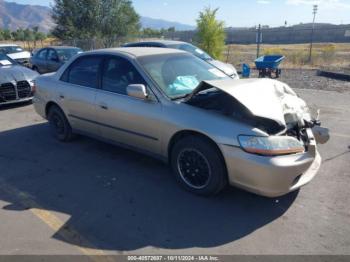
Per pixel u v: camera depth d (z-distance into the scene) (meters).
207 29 19.83
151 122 4.14
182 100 4.06
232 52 28.81
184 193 3.99
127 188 4.14
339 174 4.41
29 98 8.65
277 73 13.23
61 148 5.58
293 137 3.51
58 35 35.81
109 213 3.60
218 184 3.70
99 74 4.90
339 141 5.65
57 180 4.41
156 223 3.41
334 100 8.90
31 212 3.66
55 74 5.76
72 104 5.29
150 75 4.30
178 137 4.00
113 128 4.73
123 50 4.88
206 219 3.46
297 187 3.48
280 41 54.00
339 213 3.52
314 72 14.77
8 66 8.97
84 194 4.02
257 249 2.99
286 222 3.38
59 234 3.25
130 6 36.81
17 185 4.30
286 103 3.98
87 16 34.91
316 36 54.47
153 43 11.38
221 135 3.51
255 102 3.58
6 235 3.25
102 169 4.71
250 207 3.66
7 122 7.29
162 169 4.66
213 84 3.87
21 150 5.54
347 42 51.75
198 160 3.82
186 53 5.15
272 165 3.26
